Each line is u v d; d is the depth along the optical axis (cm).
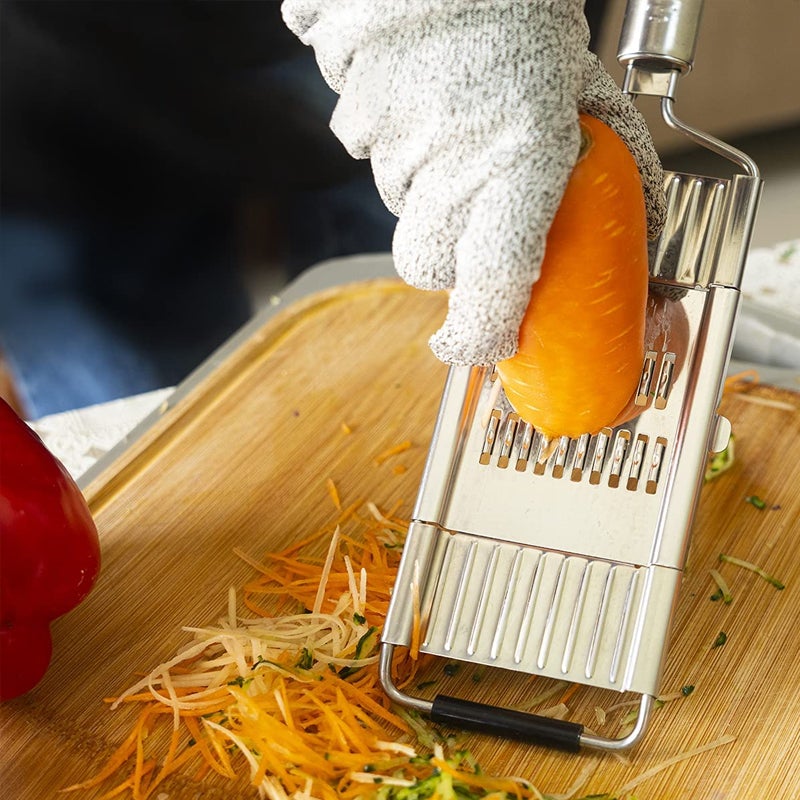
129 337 131
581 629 71
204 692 72
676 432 72
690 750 70
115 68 108
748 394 84
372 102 65
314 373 88
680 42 70
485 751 71
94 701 73
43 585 72
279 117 113
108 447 89
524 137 64
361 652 73
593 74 67
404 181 66
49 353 130
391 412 85
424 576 72
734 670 73
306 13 67
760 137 137
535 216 64
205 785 70
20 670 72
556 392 69
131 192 120
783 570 76
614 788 69
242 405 86
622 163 66
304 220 127
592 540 72
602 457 72
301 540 80
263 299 132
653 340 73
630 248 66
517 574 72
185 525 81
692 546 78
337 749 70
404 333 89
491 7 64
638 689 69
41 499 72
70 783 71
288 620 75
